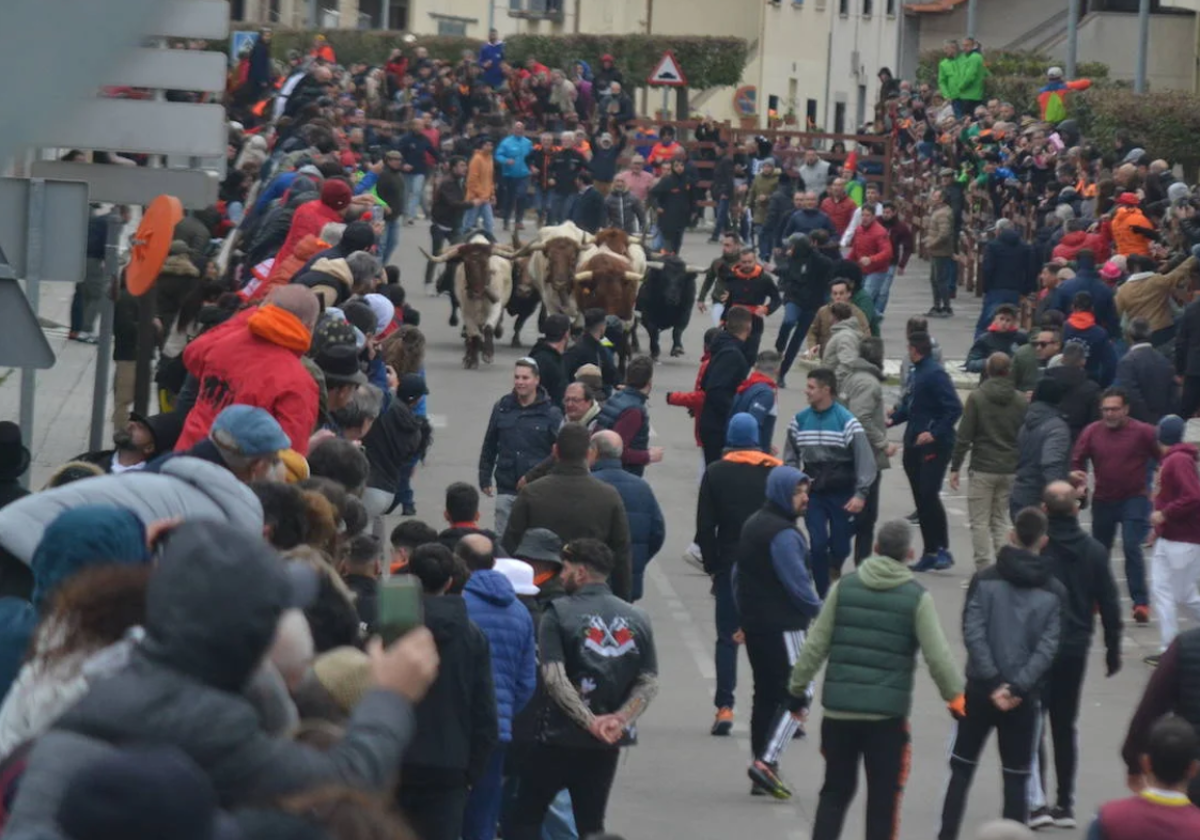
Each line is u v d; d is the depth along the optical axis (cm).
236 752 1014
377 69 13662
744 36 18675
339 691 1539
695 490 5528
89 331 6238
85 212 2639
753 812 3006
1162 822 1925
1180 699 2462
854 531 4131
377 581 2192
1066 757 3003
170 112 3225
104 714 1004
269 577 1030
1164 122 9469
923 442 4612
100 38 888
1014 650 2739
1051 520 3028
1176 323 6116
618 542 3139
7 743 1238
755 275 6550
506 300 7169
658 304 7244
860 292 6259
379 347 3772
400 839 935
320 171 5344
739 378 4862
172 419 2667
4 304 2414
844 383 4575
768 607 3023
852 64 18025
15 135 873
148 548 1514
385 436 3734
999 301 7506
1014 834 1648
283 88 9038
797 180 11156
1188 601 3975
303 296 2419
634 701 2536
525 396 4162
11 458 2036
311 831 911
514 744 2525
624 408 4175
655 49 15988
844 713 2597
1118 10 13138
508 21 18912
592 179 10038
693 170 10188
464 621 2186
